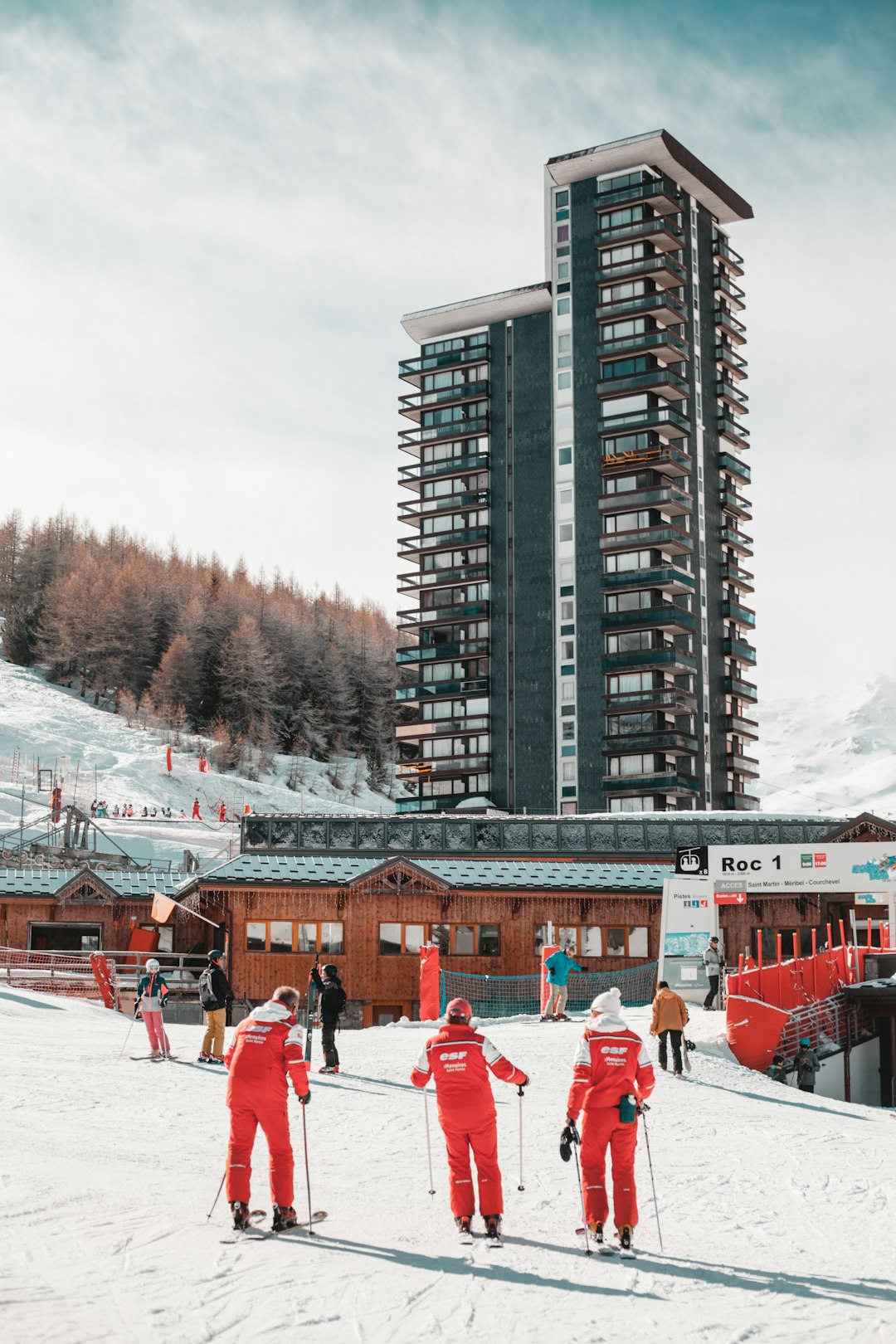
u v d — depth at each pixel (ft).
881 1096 116.47
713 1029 103.55
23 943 168.45
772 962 152.05
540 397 374.43
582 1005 137.39
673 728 339.77
